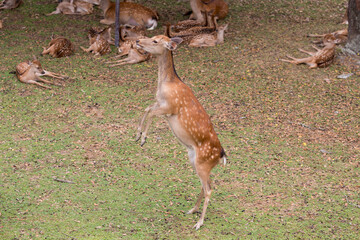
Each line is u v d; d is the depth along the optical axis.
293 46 18.73
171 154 11.70
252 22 21.61
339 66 17.22
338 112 14.05
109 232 8.61
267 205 9.73
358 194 10.17
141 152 11.71
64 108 13.70
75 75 15.81
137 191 10.09
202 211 9.07
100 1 21.08
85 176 10.56
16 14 21.56
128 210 9.39
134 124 13.05
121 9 20.34
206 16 19.55
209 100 14.59
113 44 18.66
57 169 10.76
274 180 10.68
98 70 16.33
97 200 9.68
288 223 9.12
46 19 21.09
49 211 9.20
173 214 9.36
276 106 14.34
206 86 15.48
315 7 23.98
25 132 12.32
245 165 11.27
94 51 17.59
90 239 8.36
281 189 10.33
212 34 18.78
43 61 16.72
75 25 20.52
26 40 18.55
